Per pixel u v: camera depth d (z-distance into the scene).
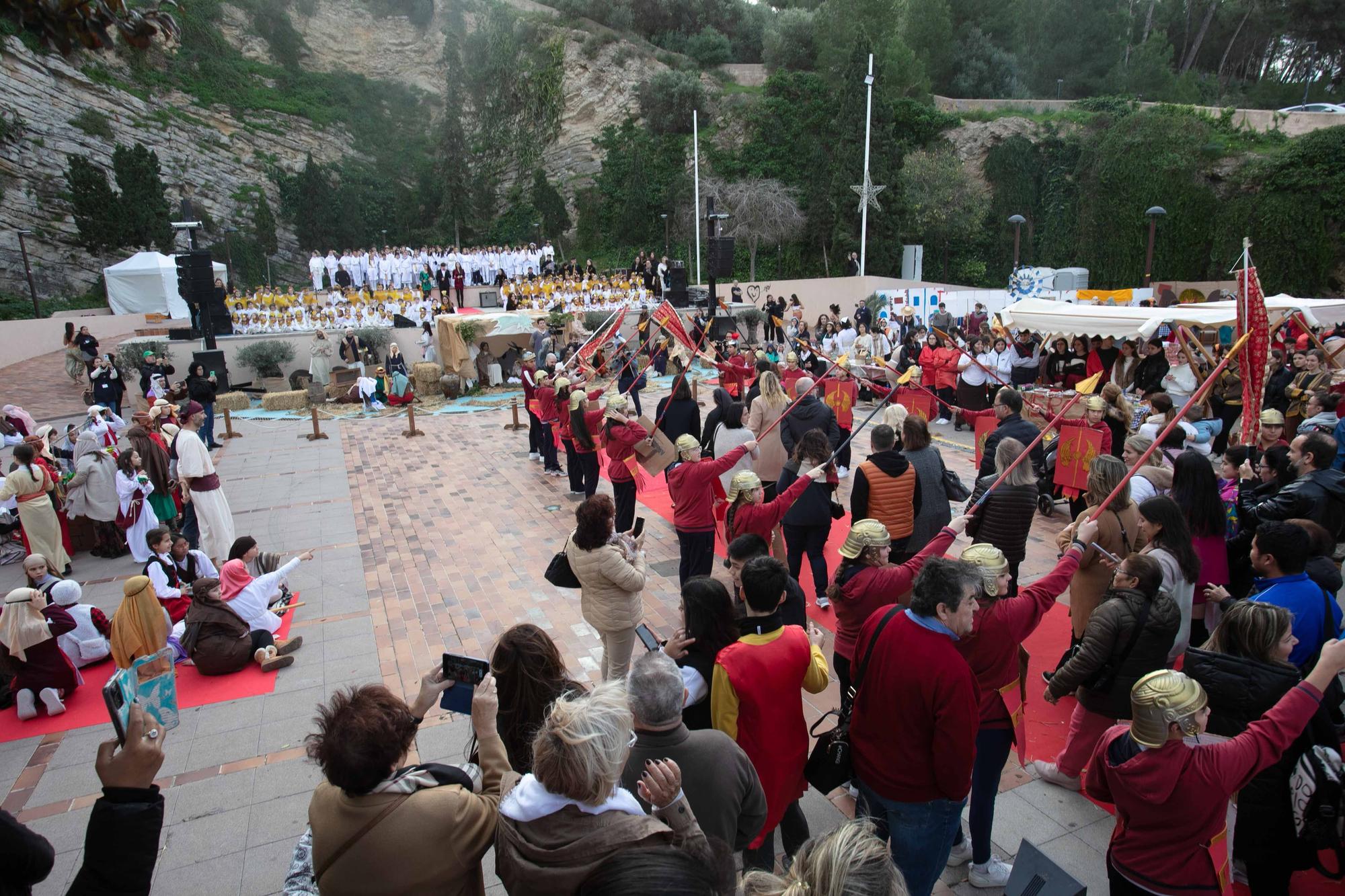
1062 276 29.86
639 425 8.98
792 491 5.52
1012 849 4.26
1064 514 10.20
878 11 46.53
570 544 5.37
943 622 3.19
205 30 50.72
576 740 2.33
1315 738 3.41
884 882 1.91
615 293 27.81
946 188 40.34
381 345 23.75
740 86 50.22
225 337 22.42
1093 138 39.09
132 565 9.73
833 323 22.45
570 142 53.31
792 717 3.52
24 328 27.94
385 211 52.38
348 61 57.75
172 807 4.98
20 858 2.29
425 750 5.45
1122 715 4.30
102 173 37.50
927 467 6.39
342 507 11.61
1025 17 52.34
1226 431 11.54
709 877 2.01
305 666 6.80
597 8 55.88
